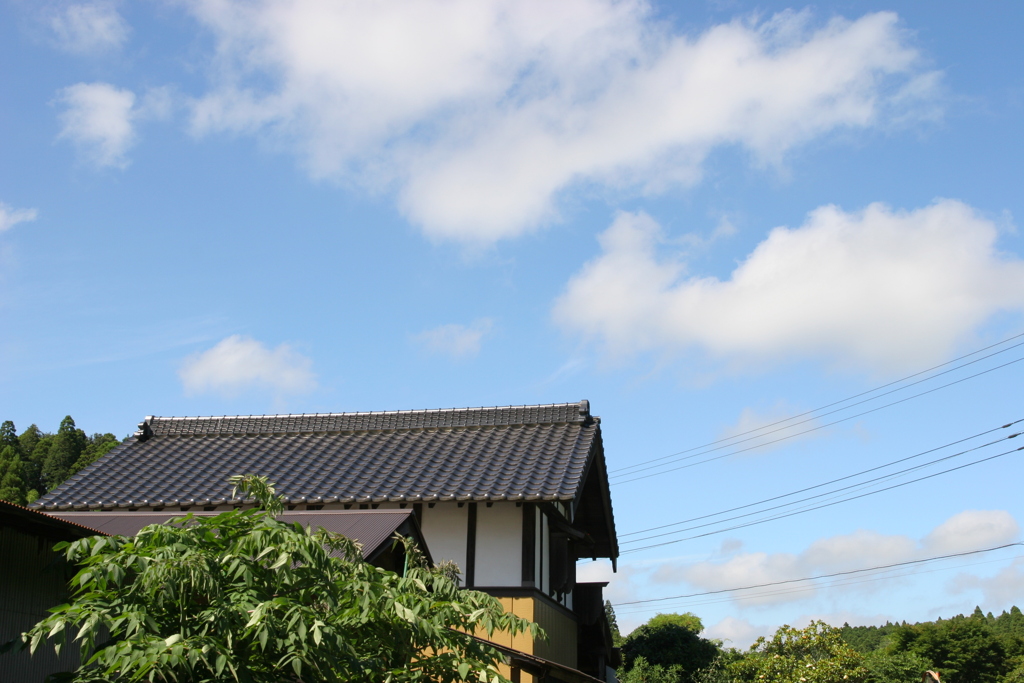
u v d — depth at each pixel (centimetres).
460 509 1343
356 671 578
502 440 1543
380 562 988
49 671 678
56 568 675
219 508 1374
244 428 1725
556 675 1045
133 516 1091
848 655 2447
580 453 1443
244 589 539
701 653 2595
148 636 494
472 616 685
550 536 1463
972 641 4341
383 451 1535
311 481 1408
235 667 497
